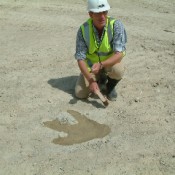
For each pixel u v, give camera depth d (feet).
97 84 15.38
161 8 26.40
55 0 28.04
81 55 14.23
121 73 14.58
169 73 17.28
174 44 20.47
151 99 15.26
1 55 19.01
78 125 13.70
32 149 12.50
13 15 24.76
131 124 13.74
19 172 11.53
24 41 20.72
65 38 21.09
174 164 11.83
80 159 12.03
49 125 13.70
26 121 13.92
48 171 11.55
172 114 14.30
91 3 13.35
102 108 14.71
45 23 23.44
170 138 13.01
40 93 15.65
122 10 25.91
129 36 21.48
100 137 13.10
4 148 12.53
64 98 15.33
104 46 14.20
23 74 17.15
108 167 11.69
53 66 17.92
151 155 12.21
